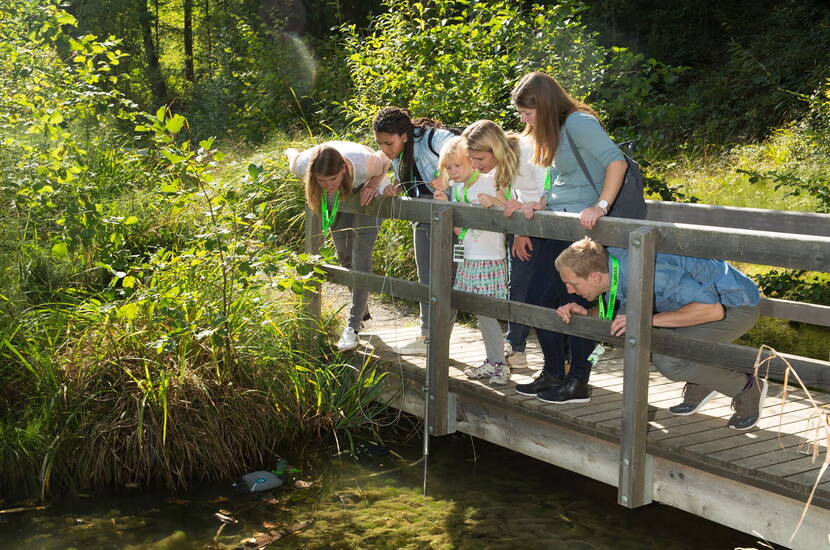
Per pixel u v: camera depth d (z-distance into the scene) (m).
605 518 4.15
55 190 5.64
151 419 4.70
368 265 5.64
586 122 3.98
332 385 5.42
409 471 4.75
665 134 12.83
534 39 9.25
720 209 4.81
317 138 9.86
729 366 3.56
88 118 7.71
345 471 4.77
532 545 3.92
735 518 3.59
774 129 12.02
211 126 14.53
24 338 5.09
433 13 11.91
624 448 3.82
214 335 4.78
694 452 3.63
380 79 9.03
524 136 4.48
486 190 4.77
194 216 7.43
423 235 5.16
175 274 5.34
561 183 4.24
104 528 4.15
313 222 5.64
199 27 24.12
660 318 3.72
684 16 18.23
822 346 6.26
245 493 4.52
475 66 8.81
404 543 3.96
